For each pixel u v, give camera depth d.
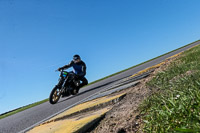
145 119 1.54
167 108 1.42
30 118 4.46
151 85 2.67
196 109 1.24
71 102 5.12
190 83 1.85
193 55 4.32
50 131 2.18
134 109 1.86
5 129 3.83
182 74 2.62
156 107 1.60
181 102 1.41
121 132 1.50
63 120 2.70
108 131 1.59
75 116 2.65
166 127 1.25
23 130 3.16
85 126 1.86
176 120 1.27
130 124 1.56
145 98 2.06
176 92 1.78
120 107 2.15
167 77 2.76
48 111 4.74
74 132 1.77
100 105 2.59
